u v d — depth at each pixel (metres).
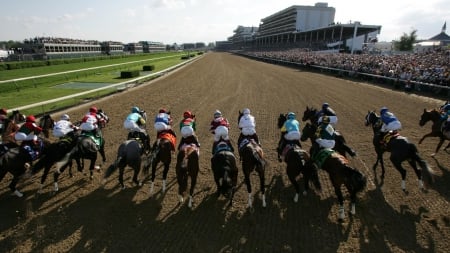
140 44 113.44
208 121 11.40
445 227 5.04
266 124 11.06
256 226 5.10
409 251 4.51
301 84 21.33
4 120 6.88
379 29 66.75
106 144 8.91
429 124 10.88
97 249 4.55
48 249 4.54
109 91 17.64
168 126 6.58
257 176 6.92
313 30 75.12
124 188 6.29
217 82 22.52
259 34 137.38
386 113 6.48
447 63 21.89
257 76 26.64
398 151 5.84
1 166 5.55
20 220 5.21
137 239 4.77
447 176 6.83
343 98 15.85
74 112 12.45
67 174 6.98
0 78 22.55
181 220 5.26
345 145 6.29
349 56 34.97
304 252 4.49
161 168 7.36
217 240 4.75
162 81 23.06
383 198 5.94
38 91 17.48
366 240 4.75
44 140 6.53
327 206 5.69
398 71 20.27
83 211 5.50
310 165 5.47
